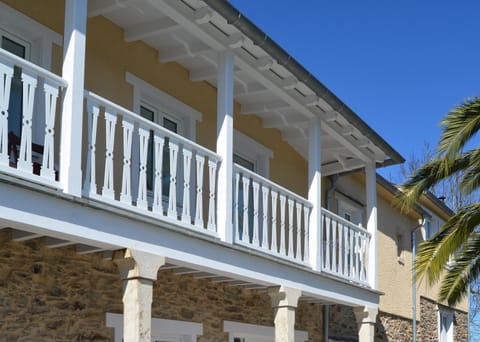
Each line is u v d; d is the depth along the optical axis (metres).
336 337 13.66
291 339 9.38
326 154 12.95
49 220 5.99
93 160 6.55
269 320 11.39
